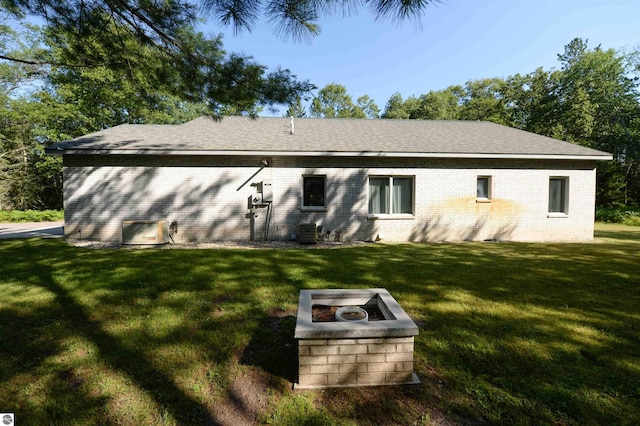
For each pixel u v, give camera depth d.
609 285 5.55
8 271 6.29
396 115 46.31
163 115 24.59
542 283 5.67
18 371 2.86
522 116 35.69
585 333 3.66
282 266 6.86
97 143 10.30
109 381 2.73
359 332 2.62
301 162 10.86
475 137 12.88
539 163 11.62
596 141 27.84
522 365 3.00
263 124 13.91
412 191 11.42
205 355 3.18
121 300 4.68
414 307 4.49
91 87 22.61
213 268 6.64
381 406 2.44
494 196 11.52
